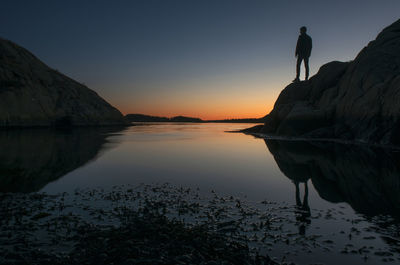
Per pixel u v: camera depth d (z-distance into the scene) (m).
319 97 32.56
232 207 6.62
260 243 4.66
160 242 4.56
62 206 6.69
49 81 63.62
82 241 4.72
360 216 5.91
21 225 5.47
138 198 7.43
